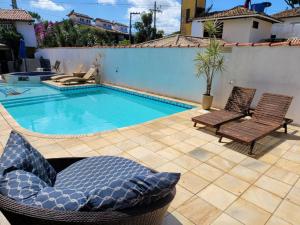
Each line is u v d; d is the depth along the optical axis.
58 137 5.04
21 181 1.75
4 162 1.95
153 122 6.29
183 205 2.99
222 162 4.14
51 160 2.79
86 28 32.00
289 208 2.97
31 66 18.38
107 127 7.45
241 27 16.08
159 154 4.41
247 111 6.15
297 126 6.12
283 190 3.35
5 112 6.73
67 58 15.99
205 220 2.74
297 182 3.56
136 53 10.75
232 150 4.62
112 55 12.22
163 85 9.84
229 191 3.30
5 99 9.86
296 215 2.85
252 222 2.73
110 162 2.75
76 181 2.41
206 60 7.18
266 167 3.99
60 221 1.53
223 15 16.70
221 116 5.91
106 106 9.83
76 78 12.66
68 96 11.31
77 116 8.51
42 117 8.33
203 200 3.09
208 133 5.52
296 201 3.11
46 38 25.58
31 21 20.41
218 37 17.09
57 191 1.70
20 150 2.12
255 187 3.41
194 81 8.54
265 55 6.49
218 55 7.30
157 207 1.72
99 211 1.60
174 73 9.23
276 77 6.38
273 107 5.57
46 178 2.26
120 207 1.63
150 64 10.20
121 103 10.29
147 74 10.48
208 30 7.64
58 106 9.72
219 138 5.22
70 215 1.54
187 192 3.26
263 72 6.62
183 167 3.95
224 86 7.61
